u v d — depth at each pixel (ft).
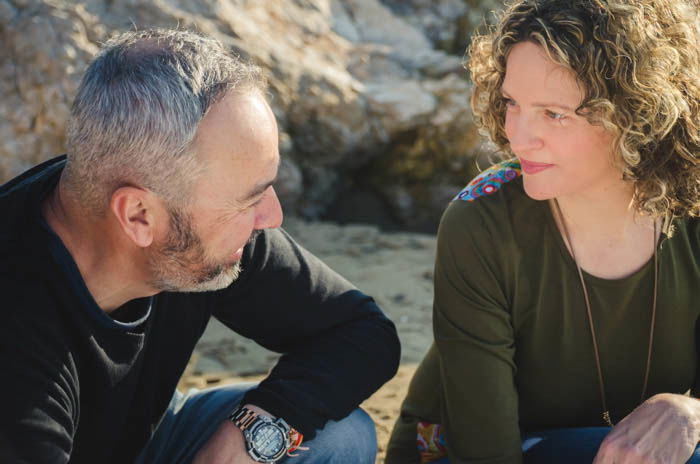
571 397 6.81
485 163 17.19
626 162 5.69
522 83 5.57
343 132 16.98
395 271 14.46
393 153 17.62
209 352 11.62
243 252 6.48
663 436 5.98
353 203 17.87
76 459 5.99
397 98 17.37
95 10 16.30
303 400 6.40
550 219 6.28
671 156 5.89
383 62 18.72
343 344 6.72
